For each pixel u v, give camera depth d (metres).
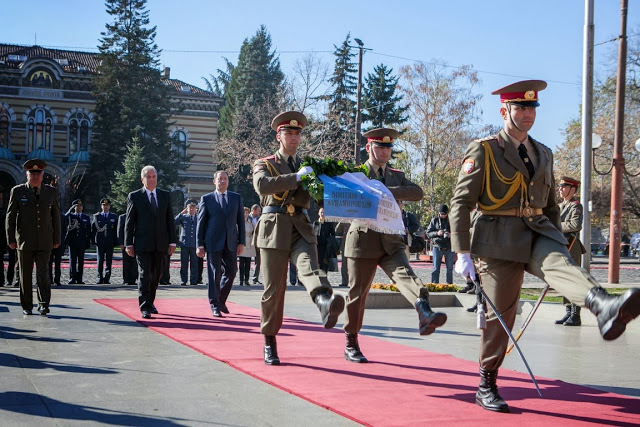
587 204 16.72
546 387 5.86
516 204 4.92
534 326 10.44
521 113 4.91
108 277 18.00
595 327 10.31
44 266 10.17
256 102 65.06
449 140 45.94
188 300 13.01
